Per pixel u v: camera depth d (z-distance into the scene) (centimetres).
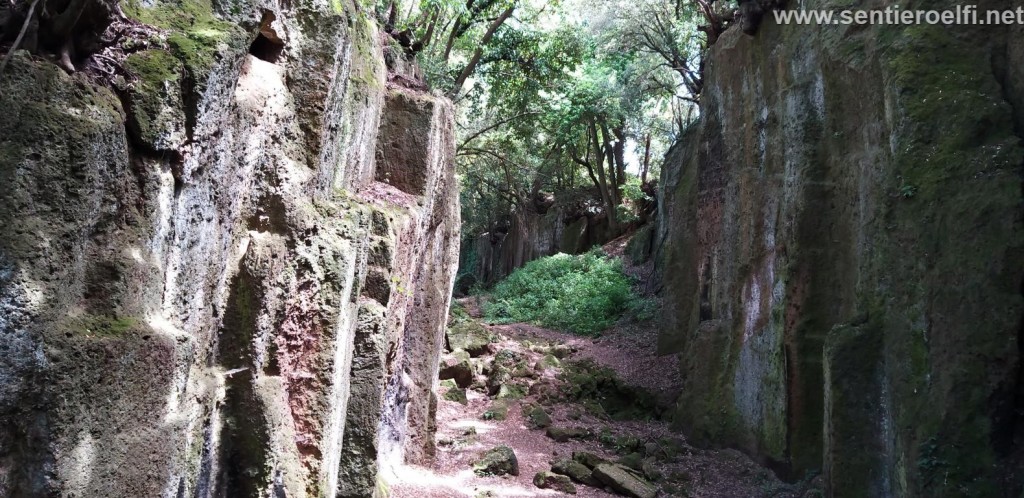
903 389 543
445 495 614
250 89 332
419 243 659
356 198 489
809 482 693
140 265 230
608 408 1099
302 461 358
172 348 236
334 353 371
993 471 472
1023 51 552
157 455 228
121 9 246
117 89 231
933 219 543
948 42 589
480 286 3178
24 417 188
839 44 722
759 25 906
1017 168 508
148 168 238
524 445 859
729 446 841
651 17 1752
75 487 197
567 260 2181
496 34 1825
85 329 206
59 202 199
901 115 586
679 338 1237
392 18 977
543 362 1215
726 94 997
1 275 182
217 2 315
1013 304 483
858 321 616
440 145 772
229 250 317
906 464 521
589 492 714
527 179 3053
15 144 190
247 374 317
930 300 533
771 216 823
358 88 538
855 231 689
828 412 614
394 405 642
